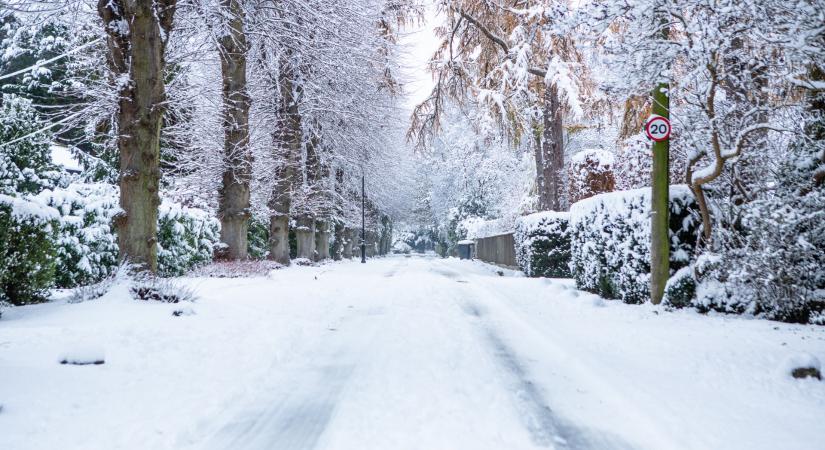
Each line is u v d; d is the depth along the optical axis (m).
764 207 7.14
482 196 53.50
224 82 17.14
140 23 9.07
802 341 5.86
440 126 20.97
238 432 3.43
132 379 4.50
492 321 7.84
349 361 5.38
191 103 17.39
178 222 14.59
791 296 7.02
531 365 5.14
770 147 7.78
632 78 6.89
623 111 15.46
